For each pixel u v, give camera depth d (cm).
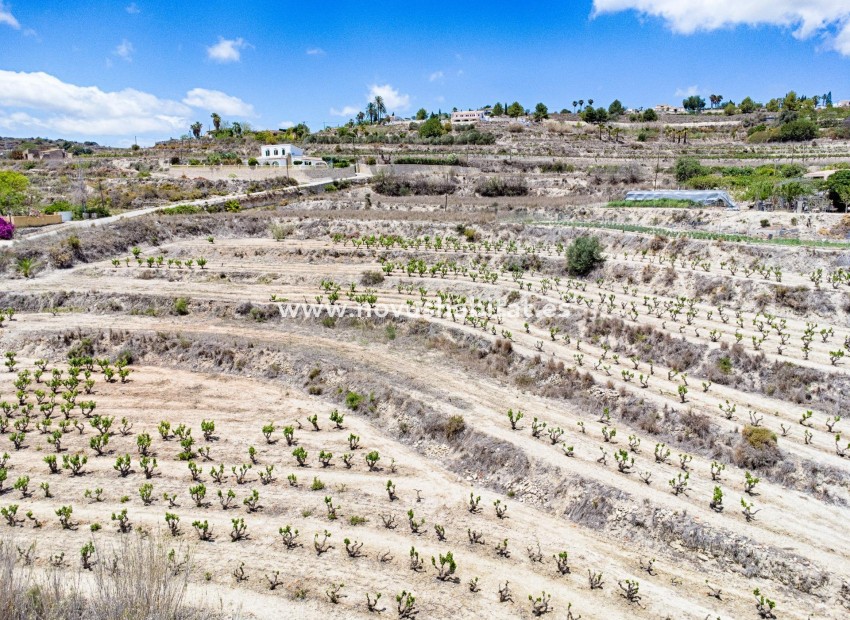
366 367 3553
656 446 2566
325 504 2312
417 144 15688
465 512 2292
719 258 4809
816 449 2502
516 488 2448
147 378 3638
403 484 2491
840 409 2825
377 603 1794
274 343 3928
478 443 2694
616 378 3231
